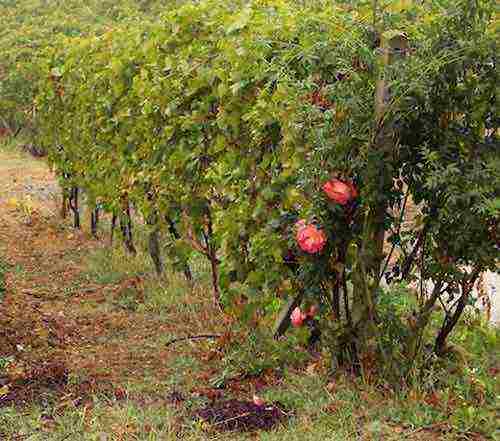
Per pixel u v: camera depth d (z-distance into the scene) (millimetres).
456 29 4379
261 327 5820
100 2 27844
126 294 7504
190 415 4645
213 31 6562
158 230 7512
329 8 5113
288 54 4891
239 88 5535
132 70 8047
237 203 5734
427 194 4516
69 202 11078
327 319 5004
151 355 5785
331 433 4348
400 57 4566
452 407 4586
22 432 4387
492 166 4305
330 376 5039
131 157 8102
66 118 10531
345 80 4672
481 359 5484
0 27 25906
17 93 19188
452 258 4582
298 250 4863
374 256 4793
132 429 4441
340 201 4539
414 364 4809
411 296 5957
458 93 4426
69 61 10180
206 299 7129
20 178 15695
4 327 5914
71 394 4949
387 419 4512
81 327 6504
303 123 4660
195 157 6617
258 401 4715
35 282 8078
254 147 5578
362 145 4559
